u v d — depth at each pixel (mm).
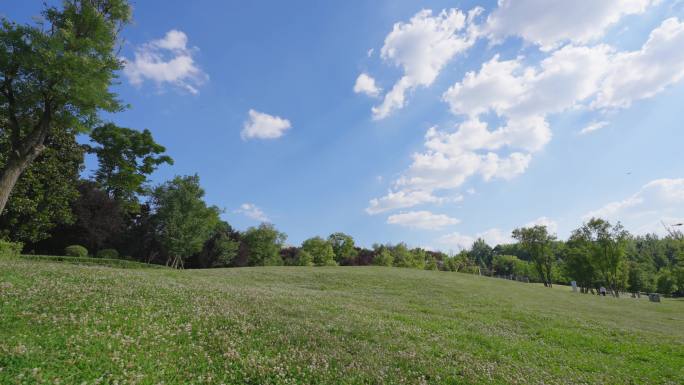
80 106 23266
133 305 11656
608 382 10727
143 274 23609
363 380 8141
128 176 54469
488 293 39625
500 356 12188
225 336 9945
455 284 45000
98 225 50750
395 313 20094
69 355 7105
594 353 15055
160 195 64438
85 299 11453
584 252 79688
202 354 8516
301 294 24781
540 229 90562
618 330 21500
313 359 8938
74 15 23594
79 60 20859
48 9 23453
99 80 22234
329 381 7863
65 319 9102
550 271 93625
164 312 11477
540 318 23984
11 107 22125
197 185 63656
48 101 22453
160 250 68250
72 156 40219
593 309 34500
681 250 87562
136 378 6691
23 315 9055
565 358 13250
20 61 20250
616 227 73312
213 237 76812
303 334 11297
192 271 39156
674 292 105875
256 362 8367
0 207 20688
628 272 91875
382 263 101312
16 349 6793
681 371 12836
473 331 16812
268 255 91812
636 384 10867
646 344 17594
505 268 148500
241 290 20906
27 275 14914
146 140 55094
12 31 20188
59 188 38906
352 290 34719
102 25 23703
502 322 21297
